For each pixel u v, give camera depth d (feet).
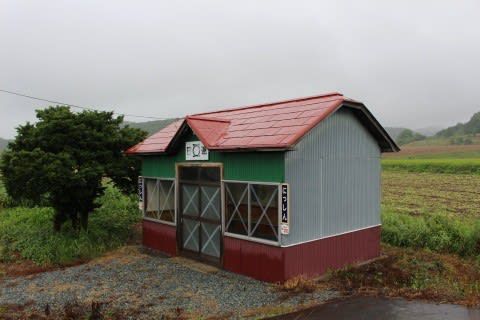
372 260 38.04
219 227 36.22
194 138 37.83
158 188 43.62
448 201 76.23
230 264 34.88
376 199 39.09
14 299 29.27
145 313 26.07
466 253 39.65
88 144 43.27
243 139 32.71
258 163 31.86
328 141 33.78
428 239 42.37
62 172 38.65
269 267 31.40
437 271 34.55
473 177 129.49
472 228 42.34
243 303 27.37
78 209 45.57
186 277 33.76
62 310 26.89
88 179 40.91
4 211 60.03
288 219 29.73
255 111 40.34
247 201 33.22
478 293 28.43
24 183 39.63
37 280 33.86
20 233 45.68
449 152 283.38
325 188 33.55
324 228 33.50
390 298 27.02
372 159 38.73
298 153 31.07
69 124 41.60
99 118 45.24
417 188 100.17
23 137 42.75
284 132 30.66
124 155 45.85
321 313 24.68
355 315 24.03
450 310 24.16
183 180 40.11
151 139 45.52
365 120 36.91
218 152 35.40
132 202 60.54
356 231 36.63
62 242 41.78
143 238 45.70
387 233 44.78
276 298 28.02
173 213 41.55
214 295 29.17
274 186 30.94
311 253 32.32
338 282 31.24
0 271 36.55
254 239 32.45
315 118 31.12
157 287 31.40
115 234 48.08
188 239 40.09
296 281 30.30
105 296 29.58
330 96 36.50
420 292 28.14
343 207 35.35
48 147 41.86
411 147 364.58
